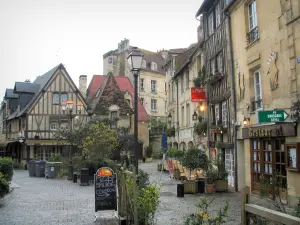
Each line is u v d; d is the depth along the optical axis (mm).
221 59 14805
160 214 8445
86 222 7602
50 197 11367
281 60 9539
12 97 33531
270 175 10391
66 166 19266
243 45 12180
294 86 8875
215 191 12391
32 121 27922
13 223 7535
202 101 17203
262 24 10633
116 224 7359
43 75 34688
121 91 32500
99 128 18734
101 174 7875
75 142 18672
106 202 7820
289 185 9109
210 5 16219
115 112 31547
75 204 9945
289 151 9195
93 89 36125
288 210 8102
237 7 12672
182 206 9547
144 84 43719
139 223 6430
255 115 11258
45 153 28266
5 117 35562
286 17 9250
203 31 17422
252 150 11594
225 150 14633
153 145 36031
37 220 7828
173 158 19266
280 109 9375
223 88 14422
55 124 28531
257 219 3732
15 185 14883
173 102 25578
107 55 43094
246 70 11922
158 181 16016
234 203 10016
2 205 9797
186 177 15516
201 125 17125
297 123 8773
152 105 44625
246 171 11938
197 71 18859
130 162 26422
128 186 6789
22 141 27891
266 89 10422
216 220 4789
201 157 12688
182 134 22484
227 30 13711
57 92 29000
